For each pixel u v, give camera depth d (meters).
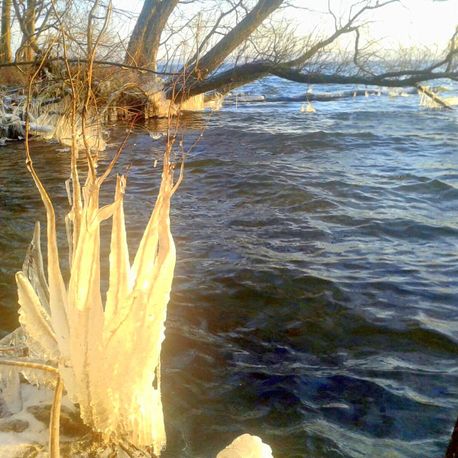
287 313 6.40
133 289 3.29
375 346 5.70
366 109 30.62
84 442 3.26
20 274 3.53
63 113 18.36
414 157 16.59
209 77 26.73
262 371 5.17
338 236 9.23
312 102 36.00
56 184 12.98
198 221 10.14
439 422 4.43
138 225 9.80
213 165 15.51
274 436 4.26
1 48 21.47
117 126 21.30
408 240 9.04
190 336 5.79
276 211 10.78
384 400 4.72
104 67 16.47
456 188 12.48
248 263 7.86
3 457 3.12
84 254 3.19
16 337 3.96
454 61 23.69
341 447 4.13
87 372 3.23
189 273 7.49
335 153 17.55
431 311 6.47
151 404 3.37
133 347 3.23
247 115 28.17
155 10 23.98
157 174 14.22
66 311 3.35
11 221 9.86
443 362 5.39
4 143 19.00
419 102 34.22
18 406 3.52
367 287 7.08
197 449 4.09
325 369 5.24
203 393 4.79
